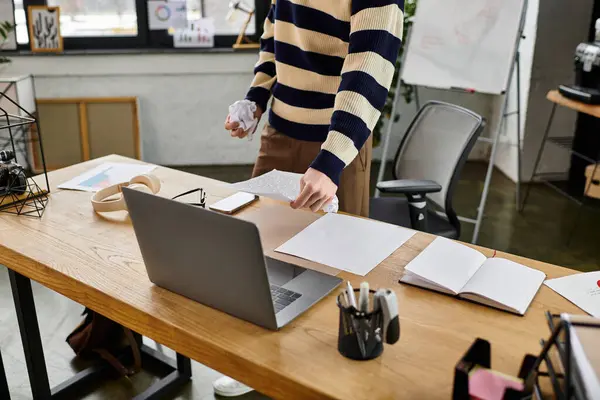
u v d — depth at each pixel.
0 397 1.90
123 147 4.37
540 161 4.23
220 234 1.11
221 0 4.29
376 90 1.50
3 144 4.14
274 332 1.16
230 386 2.09
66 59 4.17
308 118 1.85
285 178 1.72
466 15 3.36
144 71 4.25
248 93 2.03
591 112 3.21
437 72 3.46
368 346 1.06
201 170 4.45
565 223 3.62
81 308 2.61
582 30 3.95
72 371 2.20
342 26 1.69
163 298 1.28
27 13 4.16
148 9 4.27
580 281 1.33
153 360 2.25
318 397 1.00
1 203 1.73
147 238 1.25
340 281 1.33
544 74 4.03
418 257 1.39
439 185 2.16
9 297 2.69
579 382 0.85
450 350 1.11
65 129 4.29
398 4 1.53
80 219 1.68
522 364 1.00
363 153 1.92
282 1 1.80
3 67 4.14
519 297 1.25
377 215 2.38
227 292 1.18
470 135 2.19
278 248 1.48
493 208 3.83
